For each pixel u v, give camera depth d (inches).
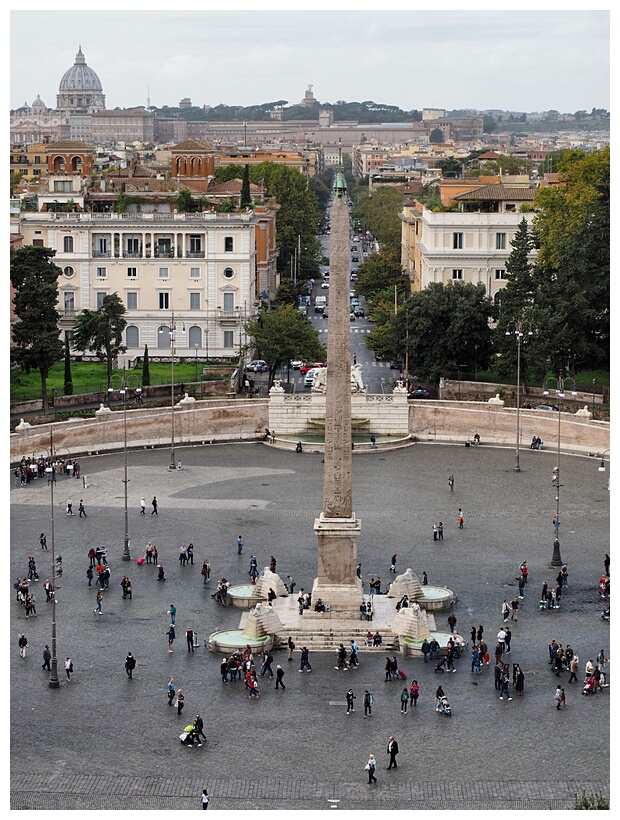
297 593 4301.2
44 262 6771.7
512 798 2984.7
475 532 5022.1
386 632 3961.6
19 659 3804.1
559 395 6550.2
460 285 7317.9
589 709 3459.6
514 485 5713.6
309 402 6628.9
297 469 6023.6
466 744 3253.0
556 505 5251.0
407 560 4680.1
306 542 4886.8
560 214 7603.4
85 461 6117.1
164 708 3467.0
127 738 3284.9
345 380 3996.1
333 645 3919.8
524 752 3208.7
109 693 3560.5
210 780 3070.9
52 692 3567.9
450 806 2947.8
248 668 3592.5
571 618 4126.5
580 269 6801.2
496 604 4244.6
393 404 6628.9
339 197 3907.5
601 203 7116.1
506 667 3567.9
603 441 6210.6
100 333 7362.2
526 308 6875.0
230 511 5305.1
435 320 7185.0
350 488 4067.4
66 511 5285.4
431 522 5152.6
